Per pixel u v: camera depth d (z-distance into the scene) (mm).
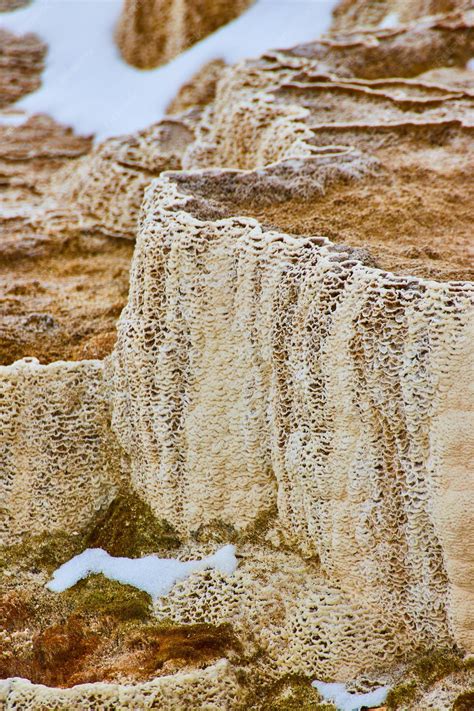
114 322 16406
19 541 13438
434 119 18125
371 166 16125
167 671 11602
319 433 11836
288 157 15891
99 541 13516
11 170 23844
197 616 12375
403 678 11562
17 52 30906
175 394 12945
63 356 15305
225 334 12617
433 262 12562
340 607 11977
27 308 16891
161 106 25578
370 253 12734
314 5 27797
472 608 11234
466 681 11211
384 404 11195
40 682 11820
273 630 12070
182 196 13898
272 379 12336
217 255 12508
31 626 12531
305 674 11836
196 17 27359
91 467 13648
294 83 20578
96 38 29969
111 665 11797
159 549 13312
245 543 13023
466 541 10953
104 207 20531
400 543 11586
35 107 27672
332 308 11500
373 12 27062
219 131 21047
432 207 14750
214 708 11359
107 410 13641
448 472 10883
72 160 24422
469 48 22359
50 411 13258
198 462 12977
